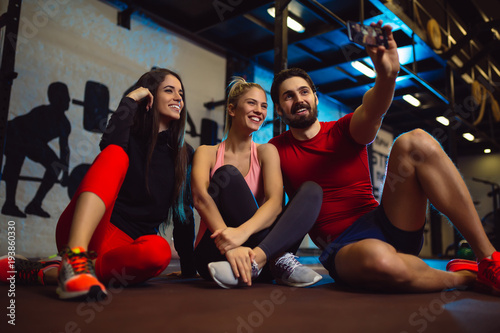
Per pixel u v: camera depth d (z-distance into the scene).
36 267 1.27
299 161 1.59
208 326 0.68
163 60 5.02
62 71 4.05
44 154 3.84
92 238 1.17
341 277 1.31
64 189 3.97
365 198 1.51
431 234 9.70
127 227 1.39
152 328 0.65
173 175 1.54
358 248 1.19
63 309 0.82
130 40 4.70
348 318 0.77
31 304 0.87
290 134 1.70
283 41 2.93
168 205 1.53
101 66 4.39
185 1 4.79
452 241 9.87
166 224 1.64
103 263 1.17
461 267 1.30
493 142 7.29
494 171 9.99
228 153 1.64
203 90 5.45
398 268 1.11
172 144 1.57
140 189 1.42
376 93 1.33
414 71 4.82
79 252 0.97
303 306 0.91
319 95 6.93
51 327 0.65
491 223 7.16
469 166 10.34
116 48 4.55
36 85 3.84
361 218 1.41
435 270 1.17
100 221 1.14
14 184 3.61
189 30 5.24
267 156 1.58
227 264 1.24
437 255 9.27
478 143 9.62
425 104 7.15
